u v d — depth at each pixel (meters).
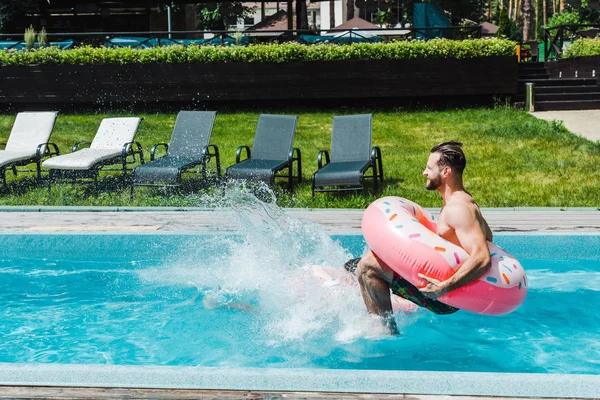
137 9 26.67
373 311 4.52
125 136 10.38
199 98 17.77
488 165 11.06
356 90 17.72
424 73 17.64
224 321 4.99
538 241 6.49
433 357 4.32
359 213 8.05
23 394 3.02
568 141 12.77
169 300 5.54
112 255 6.87
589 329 4.82
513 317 5.06
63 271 6.43
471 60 17.58
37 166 9.88
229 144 13.38
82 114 17.55
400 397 2.98
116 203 8.85
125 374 3.13
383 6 28.00
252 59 17.53
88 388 3.09
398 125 15.30
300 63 17.62
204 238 6.71
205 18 29.84
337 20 36.09
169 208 8.38
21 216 8.05
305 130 14.98
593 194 8.83
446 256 4.07
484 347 4.49
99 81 17.70
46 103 17.86
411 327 4.82
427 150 12.59
